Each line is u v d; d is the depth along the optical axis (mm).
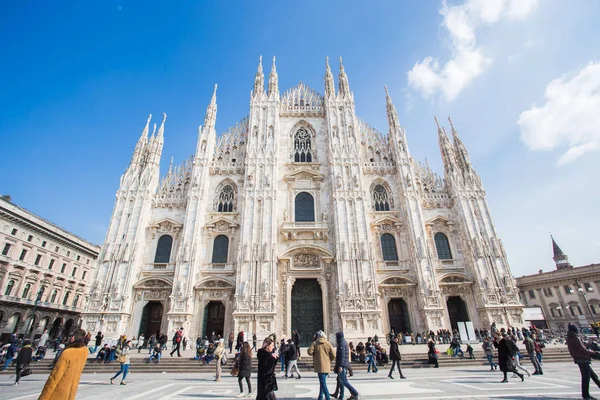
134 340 37094
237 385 18734
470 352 29562
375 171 49438
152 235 44250
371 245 42281
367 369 26297
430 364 27859
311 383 18844
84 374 25797
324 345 12484
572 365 25406
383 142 52438
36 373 26406
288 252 42406
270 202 44750
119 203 44625
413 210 44719
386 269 42594
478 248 42375
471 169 47875
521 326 38719
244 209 44031
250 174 46375
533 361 20094
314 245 42938
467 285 41562
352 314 38625
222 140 52062
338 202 44875
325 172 49156
